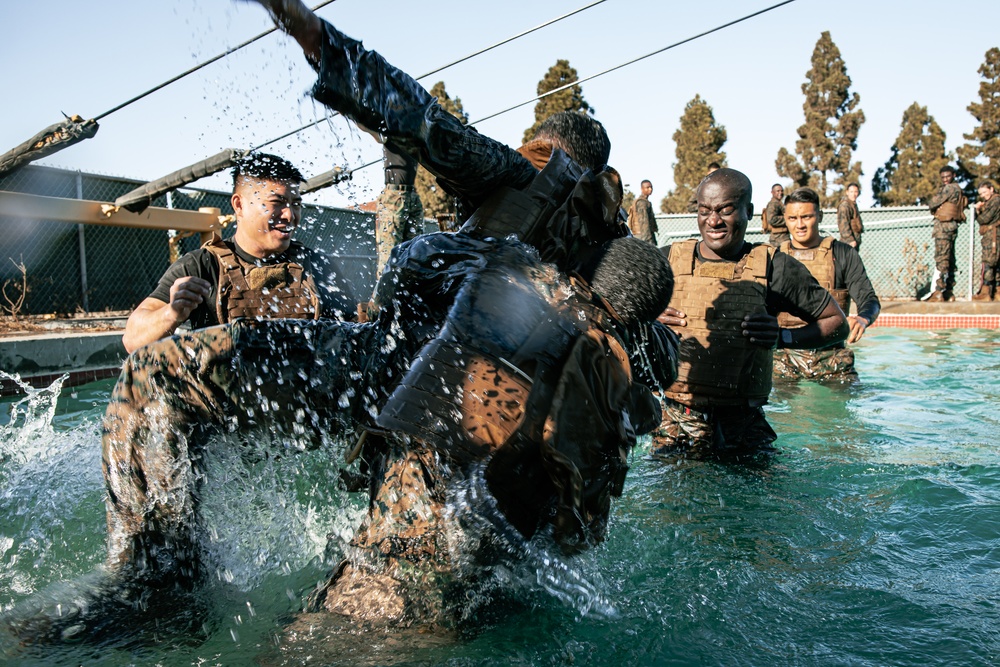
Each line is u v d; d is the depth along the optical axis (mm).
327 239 5598
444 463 1829
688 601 2133
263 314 3205
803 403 5477
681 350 3967
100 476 3125
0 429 4285
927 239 16562
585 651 1838
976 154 32406
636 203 16094
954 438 4285
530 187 2111
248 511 2322
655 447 4047
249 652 1782
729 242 4066
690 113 37031
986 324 12719
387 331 2115
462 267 2025
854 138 37031
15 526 2625
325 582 1972
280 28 1761
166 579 2104
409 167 5180
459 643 1826
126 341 3082
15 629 1877
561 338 1905
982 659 1799
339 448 2260
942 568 2383
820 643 1897
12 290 8430
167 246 10086
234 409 2180
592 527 1992
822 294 4152
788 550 2551
